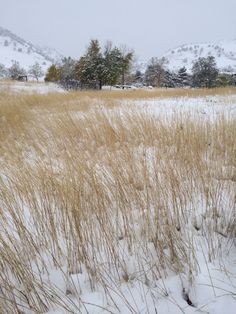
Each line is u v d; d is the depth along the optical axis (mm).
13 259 1541
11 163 2975
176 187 2279
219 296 1454
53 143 3975
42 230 1899
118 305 1463
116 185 2246
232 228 1932
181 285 1549
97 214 2025
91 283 1591
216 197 2283
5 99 9484
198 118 4375
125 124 4566
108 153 3139
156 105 8062
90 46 26047
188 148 3047
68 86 26156
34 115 6594
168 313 1403
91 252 1796
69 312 1435
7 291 1522
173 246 1739
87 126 4535
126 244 1869
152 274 1618
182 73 42281
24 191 2268
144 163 2684
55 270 1711
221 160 2920
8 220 2053
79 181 2273
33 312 1453
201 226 2000
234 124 3830
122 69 27750
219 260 1688
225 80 30156
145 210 2121
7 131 4918
